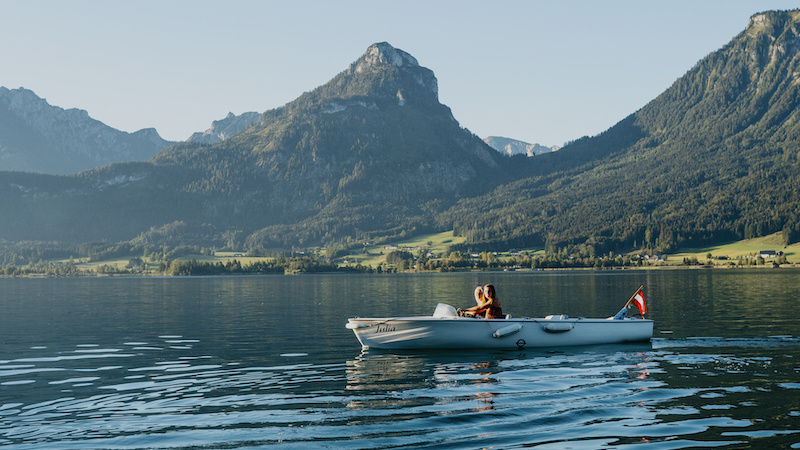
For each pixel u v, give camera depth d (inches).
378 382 701.3
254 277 7751.0
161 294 3125.0
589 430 498.3
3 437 493.7
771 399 593.0
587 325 975.6
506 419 530.9
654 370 751.7
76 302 2432.3
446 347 943.7
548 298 2368.4
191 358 903.7
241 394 646.5
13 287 4648.1
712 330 1151.6
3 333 1280.8
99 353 971.9
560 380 698.2
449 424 516.4
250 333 1230.9
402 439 476.4
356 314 1705.2
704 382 675.4
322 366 817.5
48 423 534.9
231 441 476.1
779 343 971.9
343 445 462.3
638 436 481.7
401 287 3880.4
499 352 917.2
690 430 496.1
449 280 5413.4
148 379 740.0
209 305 2160.4
